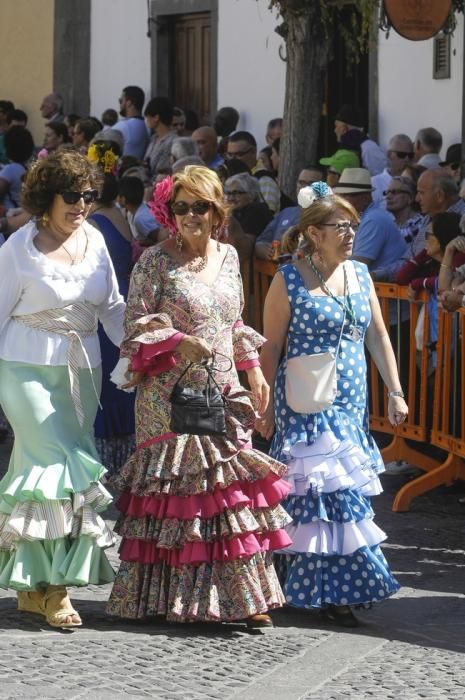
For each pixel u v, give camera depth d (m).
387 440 13.46
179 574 8.04
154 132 20.45
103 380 11.78
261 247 13.14
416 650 7.95
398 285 11.92
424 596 9.09
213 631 8.14
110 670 7.36
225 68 21.89
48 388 8.16
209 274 8.17
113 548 10.02
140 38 23.64
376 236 12.95
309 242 8.55
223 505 7.92
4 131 24.36
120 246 12.05
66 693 6.95
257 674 7.41
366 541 8.31
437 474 11.45
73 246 8.26
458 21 18.00
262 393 8.29
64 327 8.18
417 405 11.87
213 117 22.23
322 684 7.28
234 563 8.03
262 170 16.73
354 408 8.54
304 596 8.31
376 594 8.34
